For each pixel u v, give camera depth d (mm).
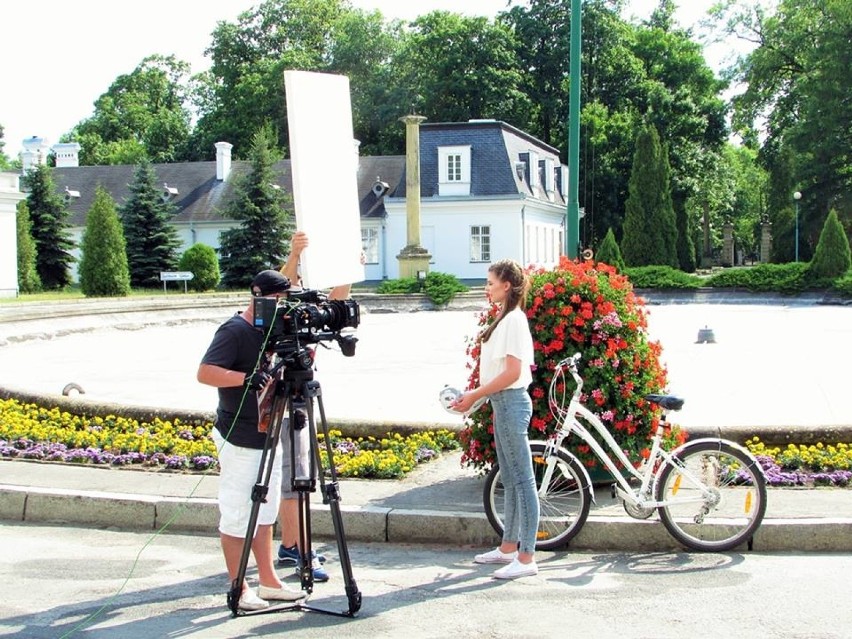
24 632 5008
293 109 5293
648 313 7496
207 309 36031
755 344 21844
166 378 16562
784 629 4914
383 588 5730
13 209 38500
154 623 5145
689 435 8820
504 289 5930
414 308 39094
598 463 7148
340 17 69625
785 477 7621
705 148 61094
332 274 5484
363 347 22359
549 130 63844
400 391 14242
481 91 59844
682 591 5570
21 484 7727
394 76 63844
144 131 80688
